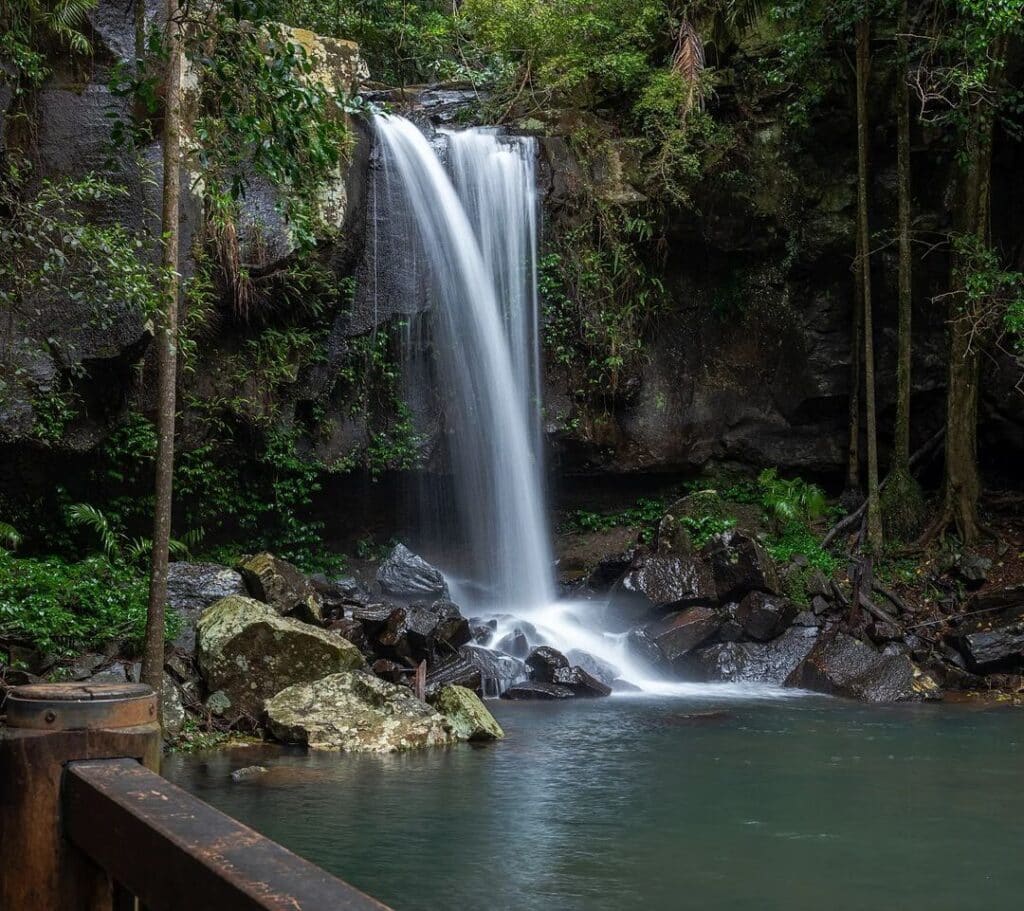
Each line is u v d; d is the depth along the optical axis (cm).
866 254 1762
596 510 1897
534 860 665
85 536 1378
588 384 1825
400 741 1005
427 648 1320
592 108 1959
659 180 1830
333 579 1564
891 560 1711
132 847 193
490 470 1730
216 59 963
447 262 1695
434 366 1694
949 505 1736
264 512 1568
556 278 1811
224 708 1073
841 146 1839
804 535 1759
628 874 642
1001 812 789
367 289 1602
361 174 1562
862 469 1908
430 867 649
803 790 852
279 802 793
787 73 1747
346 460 1603
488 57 2095
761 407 1917
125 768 223
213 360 1438
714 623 1487
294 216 1106
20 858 221
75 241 967
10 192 1214
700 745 1030
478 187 1744
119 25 1302
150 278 1220
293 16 2020
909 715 1206
